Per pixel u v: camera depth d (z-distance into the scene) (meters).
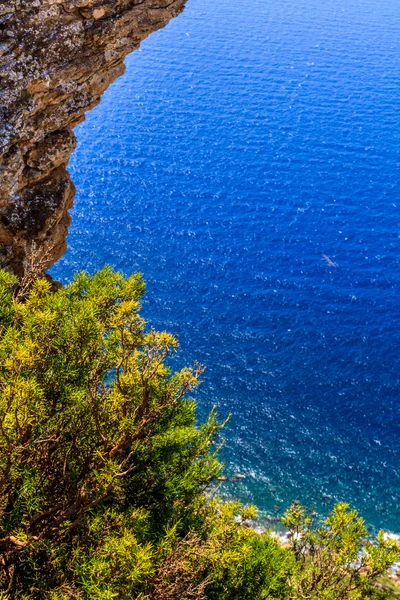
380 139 110.94
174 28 163.75
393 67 147.50
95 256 75.06
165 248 78.06
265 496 47.41
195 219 84.12
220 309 68.94
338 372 61.25
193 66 136.88
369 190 95.50
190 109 115.50
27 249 18.08
